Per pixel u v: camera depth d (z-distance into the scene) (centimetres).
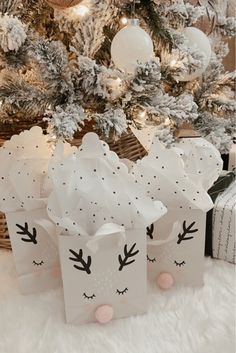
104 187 56
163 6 72
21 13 69
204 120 79
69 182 55
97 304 59
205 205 61
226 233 72
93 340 57
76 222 56
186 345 56
